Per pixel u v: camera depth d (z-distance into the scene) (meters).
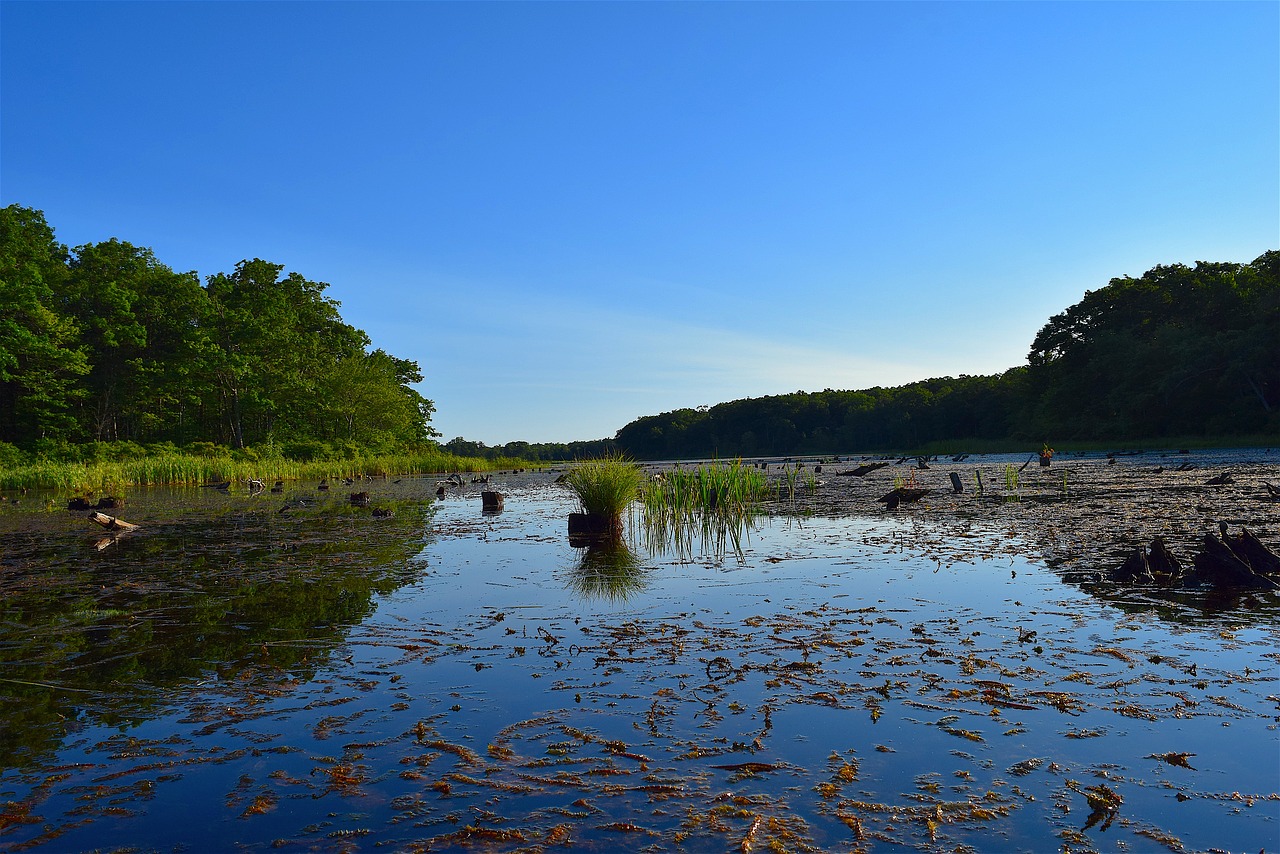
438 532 11.32
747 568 7.40
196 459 33.19
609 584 6.76
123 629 5.43
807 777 2.87
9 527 13.33
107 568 8.24
